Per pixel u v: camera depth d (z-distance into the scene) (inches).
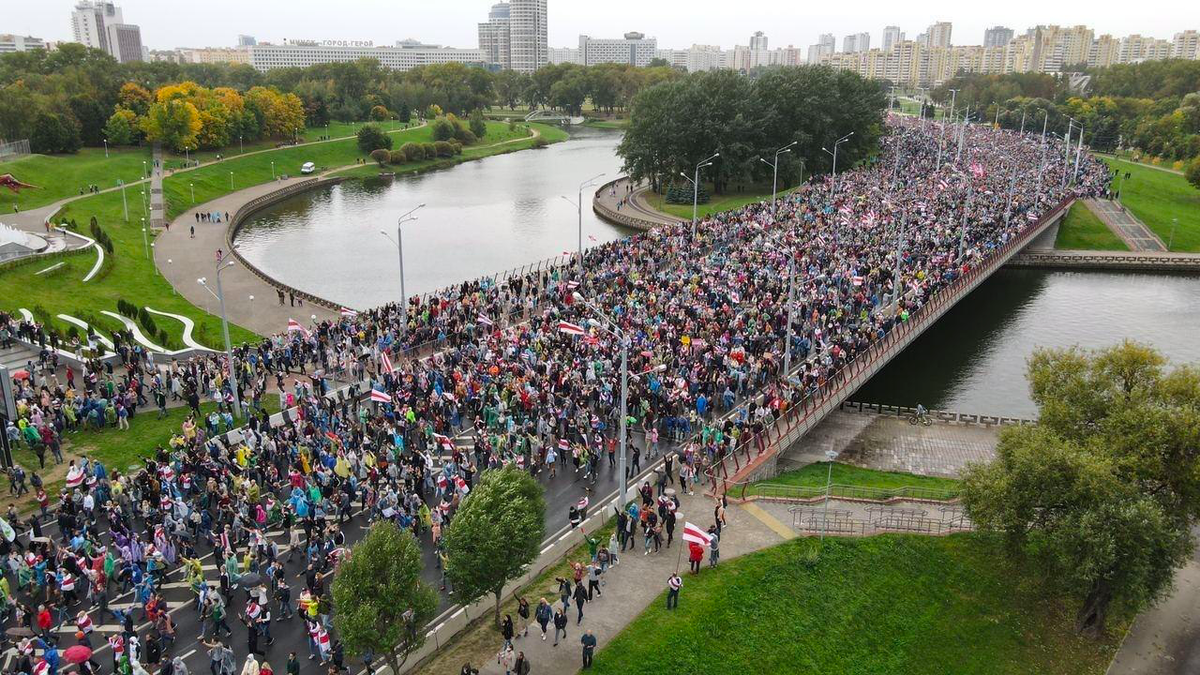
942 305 3265.3
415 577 1321.4
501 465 1975.9
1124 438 1676.9
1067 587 1587.1
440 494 1875.0
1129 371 1804.9
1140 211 6008.9
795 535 1828.2
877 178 5905.5
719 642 1520.7
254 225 6250.0
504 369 2472.9
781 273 3388.3
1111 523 1515.7
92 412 2282.2
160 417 2368.4
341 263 5142.7
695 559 1669.5
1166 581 1560.0
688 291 3142.2
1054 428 1798.7
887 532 1863.9
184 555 1652.3
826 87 6806.1
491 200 7263.8
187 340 3134.8
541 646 1483.8
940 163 6633.9
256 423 2153.1
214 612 1465.3
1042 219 4864.7
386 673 1402.6
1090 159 7677.2
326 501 1827.0
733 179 6840.6
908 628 1646.2
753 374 2500.0
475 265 5103.3
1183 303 4485.7
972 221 4333.2
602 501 1958.7
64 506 1729.8
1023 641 1654.8
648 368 2440.9
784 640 1556.3
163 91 7760.8
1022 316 4261.8
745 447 2178.9
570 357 2532.0
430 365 2554.1
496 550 1395.2
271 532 1817.2
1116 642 1656.0
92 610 1561.3
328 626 1462.8
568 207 6904.5
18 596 1576.0
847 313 3011.8
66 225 4616.1
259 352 2770.7
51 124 6796.3
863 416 2785.4
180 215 6072.8
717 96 6427.2
